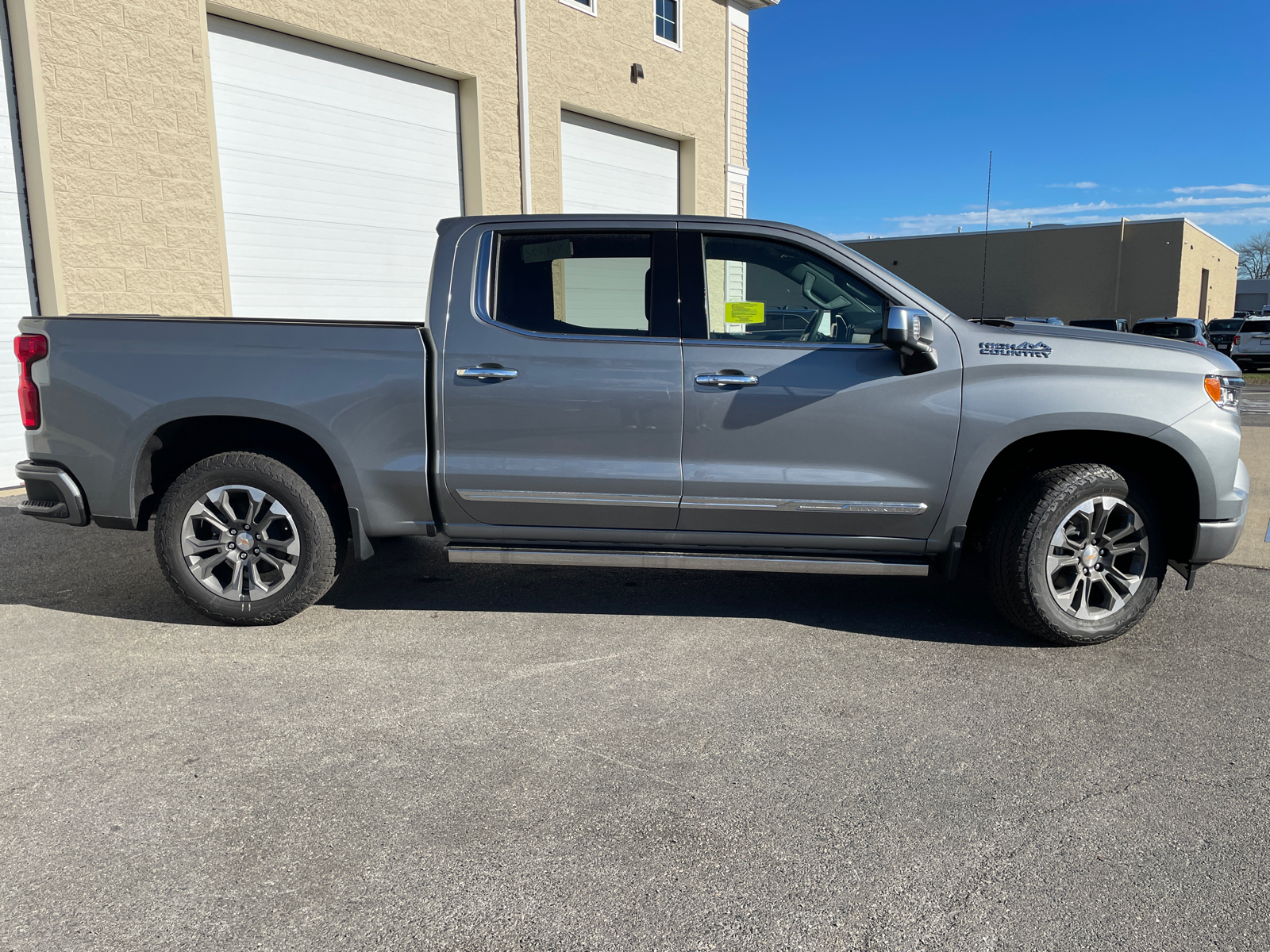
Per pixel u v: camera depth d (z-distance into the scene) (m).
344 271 9.23
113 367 3.84
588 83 11.70
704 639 3.87
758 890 2.16
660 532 3.90
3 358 6.76
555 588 4.60
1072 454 3.87
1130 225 33.91
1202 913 2.08
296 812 2.49
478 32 10.06
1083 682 3.42
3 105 6.58
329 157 8.95
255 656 3.64
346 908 2.08
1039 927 2.03
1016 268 36.50
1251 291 64.25
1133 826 2.44
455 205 10.37
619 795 2.59
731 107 14.41
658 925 2.03
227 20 7.97
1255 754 2.85
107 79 7.00
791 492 3.74
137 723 3.03
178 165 7.50
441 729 3.00
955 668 3.55
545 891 2.15
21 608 4.21
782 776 2.70
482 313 3.83
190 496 3.82
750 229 3.82
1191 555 3.75
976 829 2.42
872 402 3.69
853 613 4.22
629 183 12.98
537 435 3.79
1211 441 3.61
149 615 4.14
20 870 2.21
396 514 3.93
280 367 3.80
